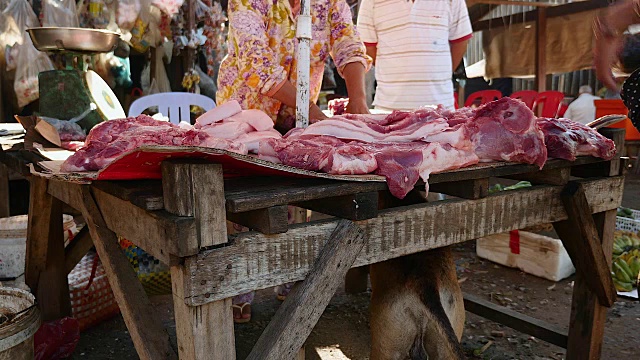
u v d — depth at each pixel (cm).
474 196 184
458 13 387
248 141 206
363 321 330
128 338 307
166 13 534
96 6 498
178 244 130
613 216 246
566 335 258
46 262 285
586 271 237
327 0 289
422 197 223
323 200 168
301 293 150
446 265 204
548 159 210
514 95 668
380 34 389
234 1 262
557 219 221
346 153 161
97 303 318
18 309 233
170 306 347
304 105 223
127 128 222
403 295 191
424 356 189
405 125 210
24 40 459
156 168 154
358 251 160
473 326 323
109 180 169
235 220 162
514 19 866
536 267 396
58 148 263
